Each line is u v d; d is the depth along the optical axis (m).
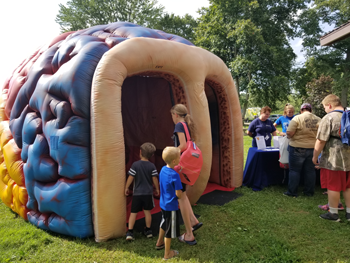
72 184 2.91
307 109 4.39
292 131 4.27
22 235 3.12
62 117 2.95
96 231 2.91
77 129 2.89
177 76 3.82
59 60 3.39
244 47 20.80
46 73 3.56
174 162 2.63
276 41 23.22
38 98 3.32
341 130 3.10
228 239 2.95
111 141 2.88
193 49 3.95
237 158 5.03
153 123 5.12
